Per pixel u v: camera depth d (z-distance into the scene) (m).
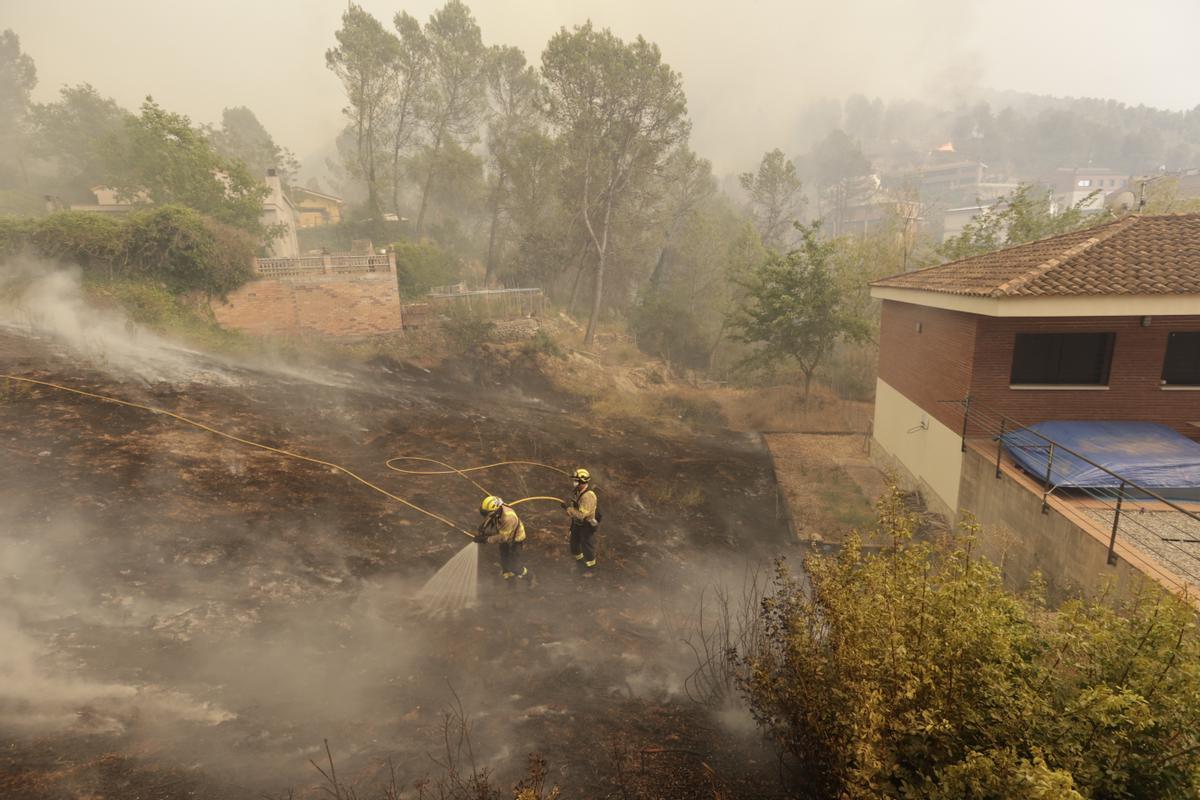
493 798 4.15
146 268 18.11
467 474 10.95
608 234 32.38
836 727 4.05
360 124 34.19
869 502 13.02
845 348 27.03
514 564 7.39
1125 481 7.06
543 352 22.14
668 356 31.20
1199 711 3.39
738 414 20.89
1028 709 3.46
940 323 12.16
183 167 24.98
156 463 8.48
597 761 4.77
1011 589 9.35
